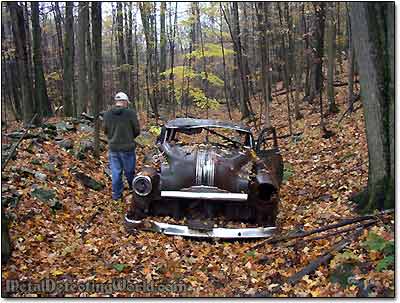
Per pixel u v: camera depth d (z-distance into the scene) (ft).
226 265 18.44
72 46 56.65
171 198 21.49
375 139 20.45
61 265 17.84
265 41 51.70
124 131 26.45
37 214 21.63
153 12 68.33
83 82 52.08
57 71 76.69
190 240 20.75
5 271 16.76
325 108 57.41
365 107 20.68
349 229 18.48
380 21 19.60
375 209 20.29
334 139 41.81
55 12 71.97
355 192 24.31
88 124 42.86
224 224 21.52
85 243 20.08
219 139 26.63
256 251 19.36
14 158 27.30
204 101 63.46
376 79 19.97
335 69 73.56
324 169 33.12
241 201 21.04
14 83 64.39
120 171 26.68
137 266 18.17
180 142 25.95
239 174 21.83
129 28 72.43
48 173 26.76
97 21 33.01
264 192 21.25
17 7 40.32
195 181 21.44
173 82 67.31
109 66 110.32
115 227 22.39
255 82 97.30
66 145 33.01
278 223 22.75
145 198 21.67
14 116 63.67
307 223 21.68
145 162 24.30
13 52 58.13
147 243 20.17
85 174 28.43
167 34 74.43
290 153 43.06
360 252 16.79
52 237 20.24
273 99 84.02
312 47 67.51
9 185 23.07
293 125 56.18
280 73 96.32
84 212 23.76
